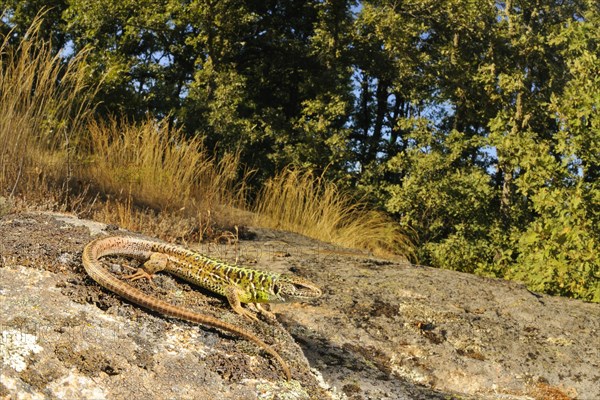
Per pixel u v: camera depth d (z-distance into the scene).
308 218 0.94
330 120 1.79
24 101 0.58
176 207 0.70
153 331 0.29
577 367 0.40
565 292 0.74
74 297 0.29
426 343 0.40
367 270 0.49
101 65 1.54
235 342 0.30
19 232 0.34
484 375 0.39
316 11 1.94
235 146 1.49
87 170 0.72
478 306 0.44
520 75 1.54
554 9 1.93
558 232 0.76
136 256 0.35
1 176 0.49
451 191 1.50
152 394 0.26
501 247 1.40
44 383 0.25
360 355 0.38
